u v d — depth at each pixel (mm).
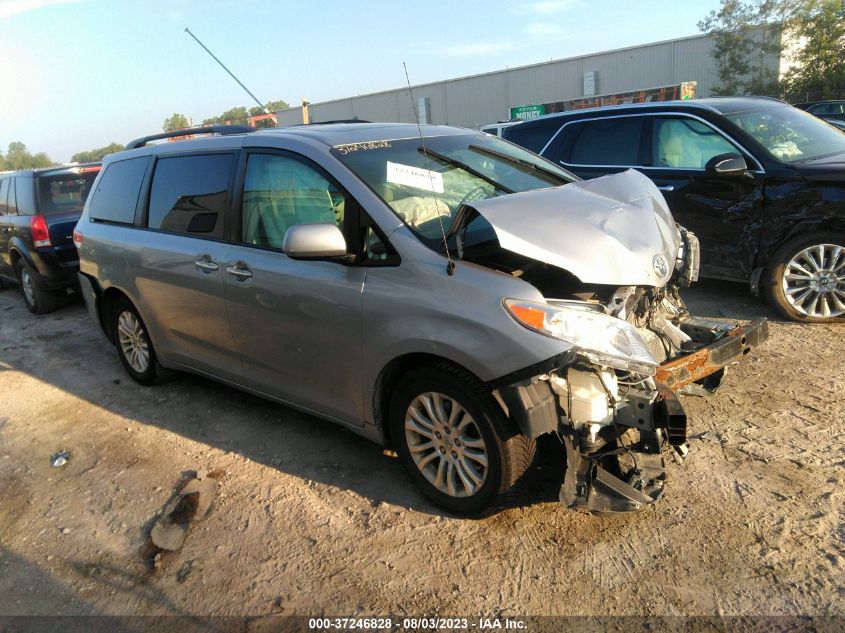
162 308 4520
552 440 3543
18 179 8156
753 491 3092
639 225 3125
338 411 3502
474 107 43156
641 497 2709
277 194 3668
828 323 5098
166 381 5246
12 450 4398
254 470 3783
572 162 6641
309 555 2996
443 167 3676
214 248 3988
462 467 3047
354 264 3221
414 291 2973
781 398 3943
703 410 3898
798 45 29578
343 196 3305
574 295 3016
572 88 38875
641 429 2652
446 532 3053
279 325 3600
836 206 4824
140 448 4211
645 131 6125
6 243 8320
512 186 3750
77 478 3928
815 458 3297
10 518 3586
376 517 3223
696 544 2793
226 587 2852
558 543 2898
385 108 47375
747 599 2479
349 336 3236
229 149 4051
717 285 6375
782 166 5105
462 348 2777
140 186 4770
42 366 6078
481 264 2986
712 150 5617
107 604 2836
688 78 34406
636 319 3252
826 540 2721
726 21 31031
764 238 5207
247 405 4707
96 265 5121
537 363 2623
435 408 3074
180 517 3355
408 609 2621
